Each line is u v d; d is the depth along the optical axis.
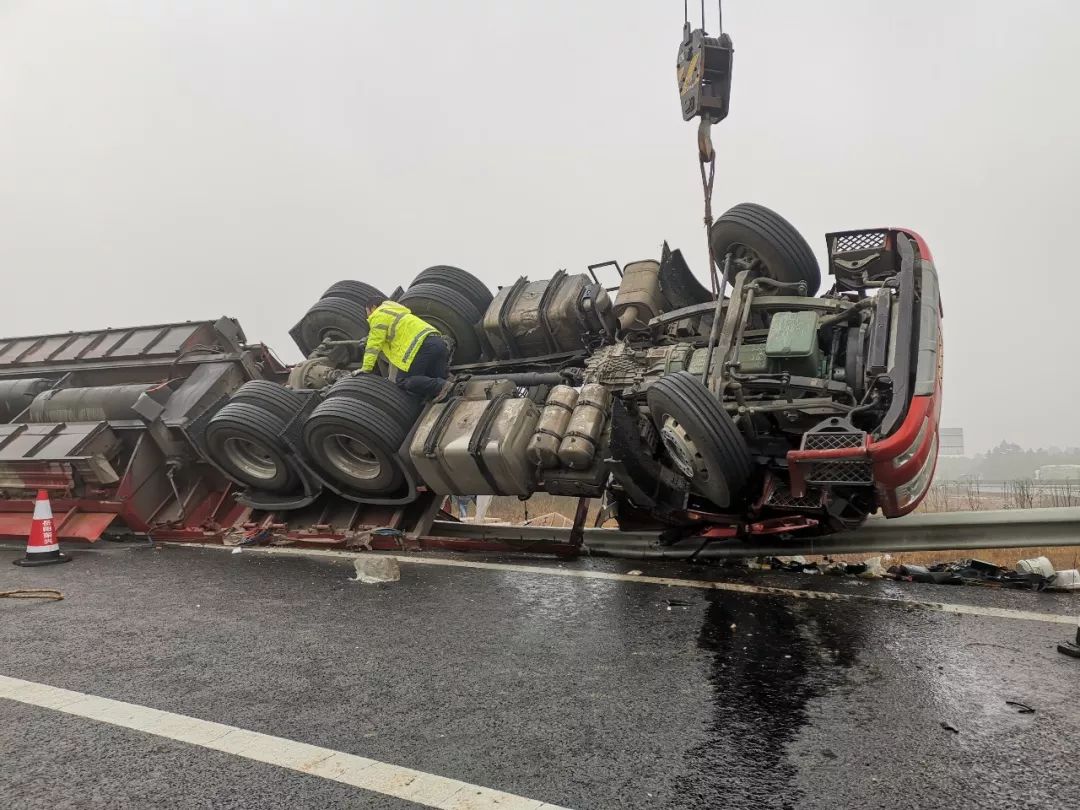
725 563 6.48
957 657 3.83
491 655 3.95
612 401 6.44
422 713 3.19
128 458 8.32
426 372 7.26
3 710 3.26
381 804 2.42
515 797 2.46
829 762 2.70
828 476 4.90
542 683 3.53
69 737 2.98
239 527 7.98
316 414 7.01
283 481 7.73
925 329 5.22
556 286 8.02
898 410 4.86
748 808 2.39
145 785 2.58
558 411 6.64
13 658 3.99
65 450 7.73
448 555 7.02
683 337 6.88
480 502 12.03
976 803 2.41
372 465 7.32
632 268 7.52
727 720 3.09
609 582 5.71
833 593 5.29
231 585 5.75
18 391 9.27
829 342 5.87
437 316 8.39
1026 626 4.39
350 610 4.93
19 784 2.59
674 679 3.57
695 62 7.80
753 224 6.48
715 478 5.33
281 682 3.58
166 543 7.96
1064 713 3.12
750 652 3.95
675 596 5.23
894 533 6.03
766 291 6.55
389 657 3.93
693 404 5.18
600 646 4.08
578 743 2.88
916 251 5.79
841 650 3.97
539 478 6.77
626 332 7.33
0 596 5.39
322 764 2.72
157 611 4.98
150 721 3.12
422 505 7.65
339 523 7.76
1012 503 13.11
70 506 7.96
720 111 7.88
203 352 9.17
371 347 7.27
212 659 3.94
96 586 5.80
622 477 5.91
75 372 9.48
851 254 6.08
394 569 5.91
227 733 3.00
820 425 4.98
